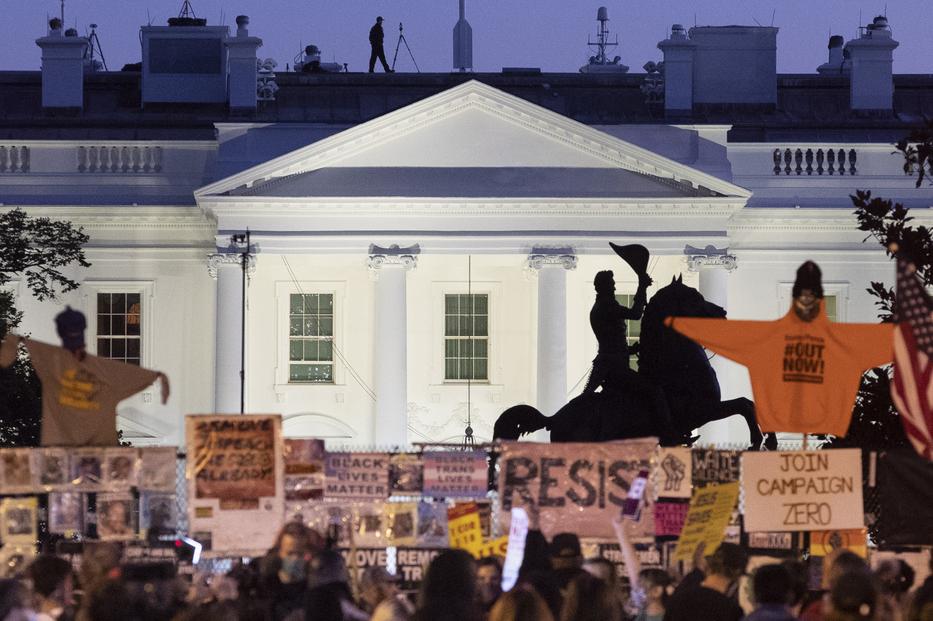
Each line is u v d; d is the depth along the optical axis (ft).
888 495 118.52
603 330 177.78
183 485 146.20
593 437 174.60
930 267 204.64
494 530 134.10
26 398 286.87
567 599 96.32
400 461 120.88
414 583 123.44
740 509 125.80
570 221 379.35
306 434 389.19
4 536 120.67
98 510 120.67
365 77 422.41
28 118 405.59
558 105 419.13
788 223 394.52
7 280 344.28
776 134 409.90
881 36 423.23
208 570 144.15
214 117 413.39
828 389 122.31
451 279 392.68
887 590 111.24
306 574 114.01
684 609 97.86
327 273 389.60
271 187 376.07
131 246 391.45
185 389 390.42
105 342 391.04
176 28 418.92
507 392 393.50
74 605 113.80
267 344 388.57
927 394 112.98
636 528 120.16
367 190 376.89
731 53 421.18
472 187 377.91
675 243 379.14
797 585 103.04
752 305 395.96
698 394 176.14
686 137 391.04
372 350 388.98
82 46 416.05
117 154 395.75
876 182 398.83
